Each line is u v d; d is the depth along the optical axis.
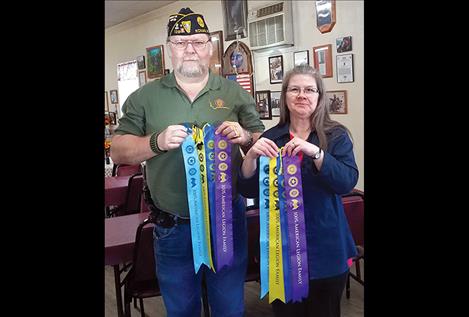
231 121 1.23
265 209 1.23
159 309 1.71
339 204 1.26
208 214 1.23
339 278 1.28
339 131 1.20
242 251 1.32
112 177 2.58
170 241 1.26
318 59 1.39
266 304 1.50
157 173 1.24
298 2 1.40
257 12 1.39
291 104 1.19
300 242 1.24
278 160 1.20
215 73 1.35
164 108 1.21
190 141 1.19
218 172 1.22
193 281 1.29
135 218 1.82
